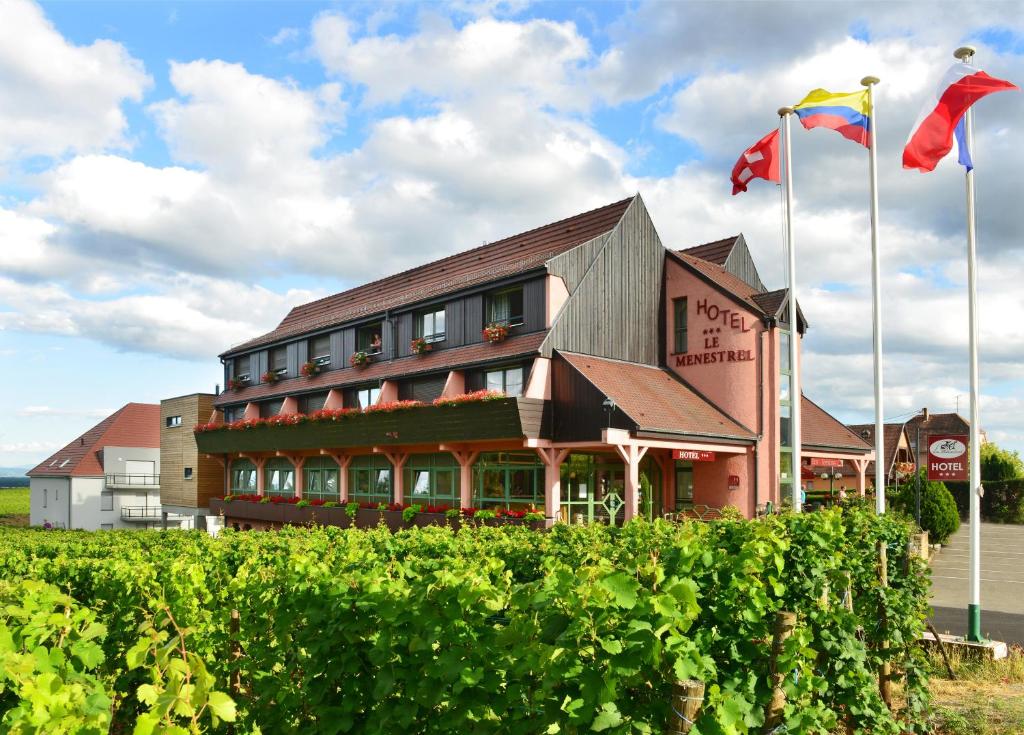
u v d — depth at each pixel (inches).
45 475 2214.6
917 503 1131.3
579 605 139.8
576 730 141.3
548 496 877.8
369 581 194.1
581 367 893.8
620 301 1020.5
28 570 412.5
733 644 187.9
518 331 979.3
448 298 1083.3
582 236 1083.3
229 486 1604.3
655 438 847.7
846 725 248.4
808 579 243.8
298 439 1241.4
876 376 601.6
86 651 171.8
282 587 219.1
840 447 1112.8
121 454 2158.0
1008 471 2198.6
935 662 394.3
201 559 387.5
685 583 153.4
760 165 731.4
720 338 1015.6
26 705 117.2
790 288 698.2
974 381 449.4
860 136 645.9
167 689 116.1
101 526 2117.4
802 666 189.2
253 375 1550.2
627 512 820.6
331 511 1184.8
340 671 184.2
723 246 1221.7
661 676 139.5
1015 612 589.3
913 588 367.6
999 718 309.6
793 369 694.5
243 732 200.4
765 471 967.6
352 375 1233.4
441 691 162.9
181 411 1721.2
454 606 162.4
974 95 482.3
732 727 134.6
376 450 1116.5
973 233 464.1
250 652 229.0
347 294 1582.2
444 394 1007.0
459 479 1022.4
